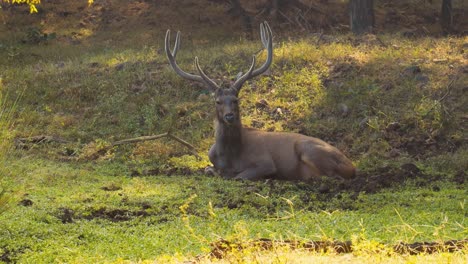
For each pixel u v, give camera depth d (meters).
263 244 7.07
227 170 13.88
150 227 9.60
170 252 8.30
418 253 6.73
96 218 10.09
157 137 16.05
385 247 6.60
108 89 19.55
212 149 14.04
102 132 17.47
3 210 9.53
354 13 28.38
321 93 18.19
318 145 13.47
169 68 20.25
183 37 30.95
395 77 18.77
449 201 10.98
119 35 31.12
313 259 6.33
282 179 13.73
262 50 20.58
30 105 18.95
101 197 11.38
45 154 15.76
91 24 32.12
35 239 8.97
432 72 18.95
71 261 8.15
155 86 19.48
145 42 29.95
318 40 22.80
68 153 16.17
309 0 34.53
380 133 16.30
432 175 13.51
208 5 33.50
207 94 18.89
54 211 10.20
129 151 16.05
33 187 11.94
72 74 20.78
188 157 15.56
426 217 9.87
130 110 18.45
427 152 15.61
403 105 17.56
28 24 31.97
